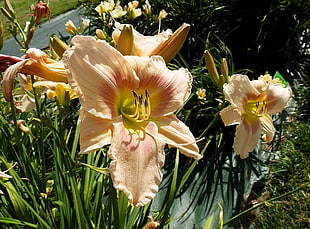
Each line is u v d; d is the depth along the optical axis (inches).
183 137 15.4
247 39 47.8
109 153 13.7
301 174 33.4
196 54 47.0
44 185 21.7
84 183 23.3
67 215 22.2
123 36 14.9
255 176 33.9
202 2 46.3
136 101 15.0
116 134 14.1
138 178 13.9
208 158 35.8
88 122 14.0
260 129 19.9
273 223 29.3
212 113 37.4
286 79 45.3
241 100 18.8
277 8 43.9
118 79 14.8
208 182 33.5
